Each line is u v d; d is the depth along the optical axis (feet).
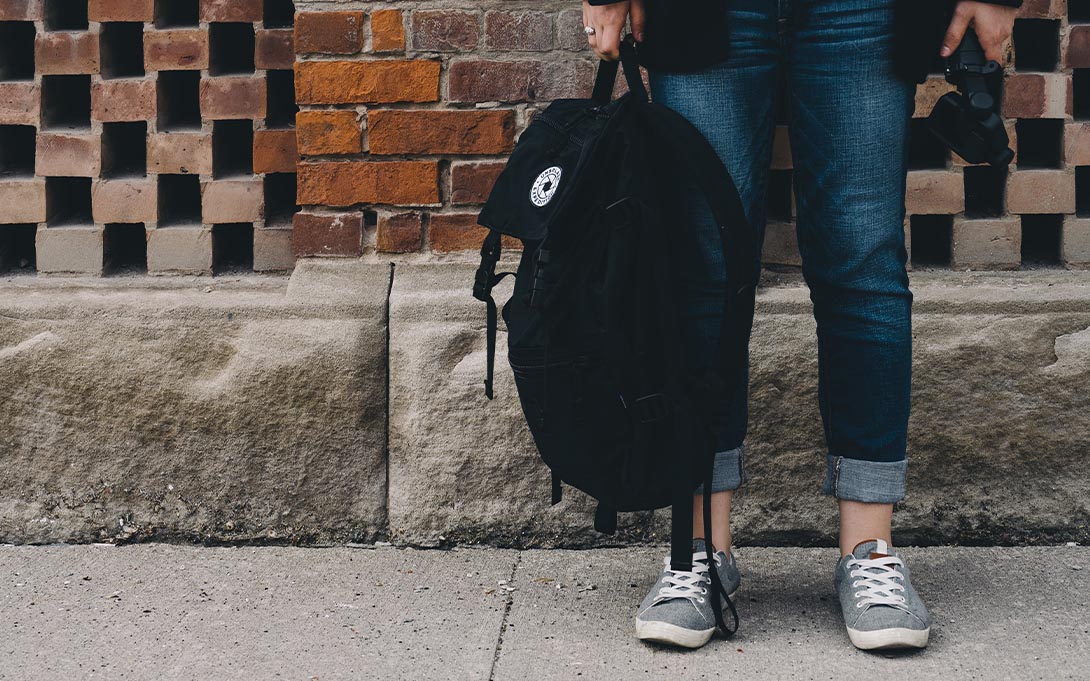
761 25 6.33
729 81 6.35
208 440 7.95
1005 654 6.29
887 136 6.35
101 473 8.02
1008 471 7.84
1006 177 8.00
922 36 6.21
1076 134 7.93
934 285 7.94
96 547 7.96
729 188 6.11
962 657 6.27
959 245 8.09
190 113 8.73
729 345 6.12
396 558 7.77
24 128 8.73
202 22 8.16
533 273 6.31
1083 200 8.38
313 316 7.86
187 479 7.99
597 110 6.40
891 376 6.56
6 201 8.33
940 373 7.77
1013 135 7.91
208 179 8.29
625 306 6.04
